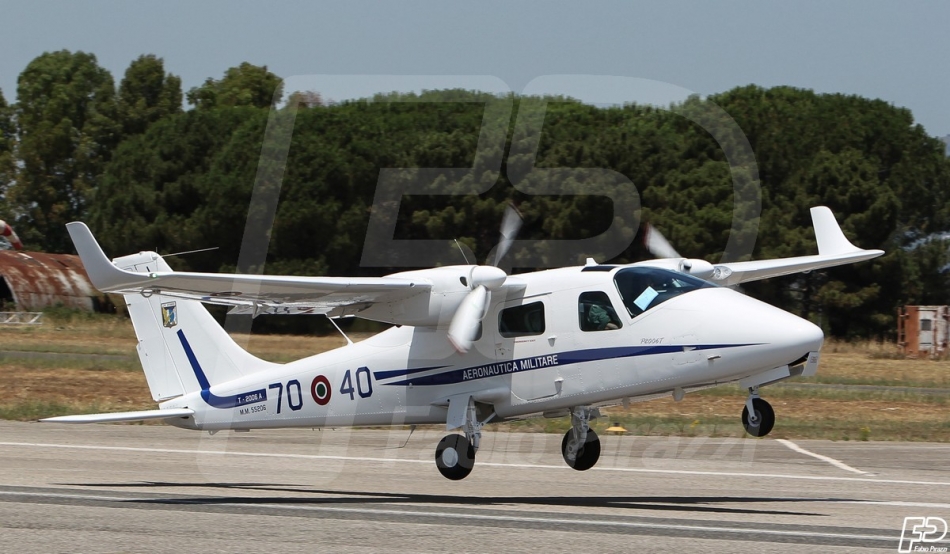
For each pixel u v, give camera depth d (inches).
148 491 1828.2
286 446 2541.8
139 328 2057.1
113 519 1489.9
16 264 6791.3
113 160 7185.0
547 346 1766.7
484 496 1812.3
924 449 2477.9
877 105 7017.7
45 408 3127.5
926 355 5359.3
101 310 6934.1
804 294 6200.8
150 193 6535.4
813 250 5659.5
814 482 1989.4
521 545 1309.1
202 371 2022.6
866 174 6067.9
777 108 6560.0
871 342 5733.3
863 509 1652.3
